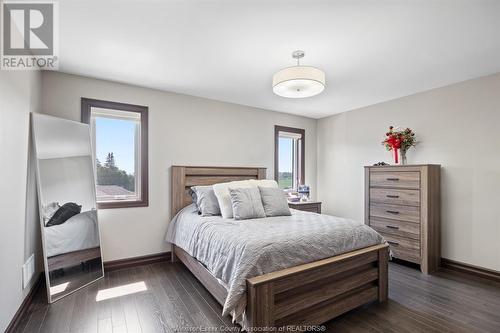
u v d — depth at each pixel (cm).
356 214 439
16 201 195
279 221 262
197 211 317
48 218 235
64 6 174
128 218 318
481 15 183
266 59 255
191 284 269
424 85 327
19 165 203
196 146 371
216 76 299
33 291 234
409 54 243
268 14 184
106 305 225
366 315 213
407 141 348
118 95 316
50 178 243
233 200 284
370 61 258
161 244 339
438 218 323
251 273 172
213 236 227
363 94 363
